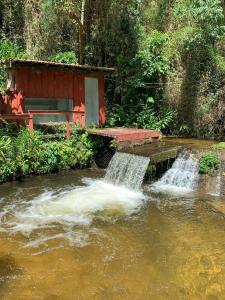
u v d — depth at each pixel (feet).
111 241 22.02
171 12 54.65
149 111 49.65
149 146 36.68
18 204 28.07
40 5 57.00
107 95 54.03
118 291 17.04
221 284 17.61
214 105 46.16
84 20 52.95
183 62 49.24
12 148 33.58
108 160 38.88
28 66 38.24
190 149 35.22
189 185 32.19
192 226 24.06
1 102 39.22
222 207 27.37
